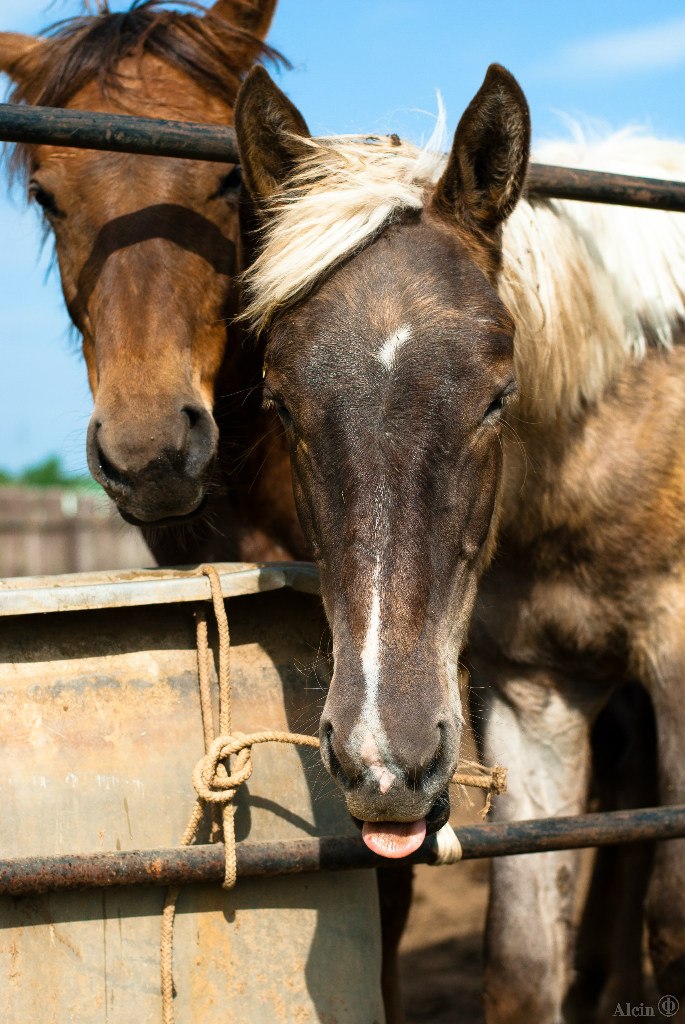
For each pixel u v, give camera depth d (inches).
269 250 100.6
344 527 87.8
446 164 106.5
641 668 134.7
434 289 93.7
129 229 126.0
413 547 86.4
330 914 92.8
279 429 148.8
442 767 83.0
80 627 89.4
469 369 91.0
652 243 133.3
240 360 140.8
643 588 132.4
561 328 121.8
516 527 132.1
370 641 83.4
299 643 97.4
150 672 90.8
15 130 96.2
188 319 126.8
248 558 156.6
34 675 87.8
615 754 180.1
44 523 713.6
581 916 170.7
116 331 122.0
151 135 101.2
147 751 89.2
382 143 115.0
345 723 80.7
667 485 130.3
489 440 94.3
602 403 129.3
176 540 154.4
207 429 120.6
